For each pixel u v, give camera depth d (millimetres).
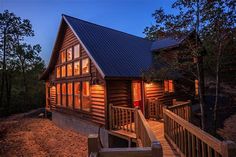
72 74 12336
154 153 2094
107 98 8992
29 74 28094
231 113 12000
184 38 7641
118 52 11016
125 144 9031
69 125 12633
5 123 15531
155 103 10047
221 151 2133
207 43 7703
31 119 17156
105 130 8945
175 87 13023
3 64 23531
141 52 12695
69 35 12773
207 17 6922
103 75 8281
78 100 11734
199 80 8141
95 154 2105
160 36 7820
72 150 8594
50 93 16438
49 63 15242
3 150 9086
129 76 9164
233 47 7664
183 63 8289
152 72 8836
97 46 10469
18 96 25656
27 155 8320
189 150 3809
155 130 7562
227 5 6605
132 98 10055
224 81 11234
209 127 9359
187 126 3805
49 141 10078
